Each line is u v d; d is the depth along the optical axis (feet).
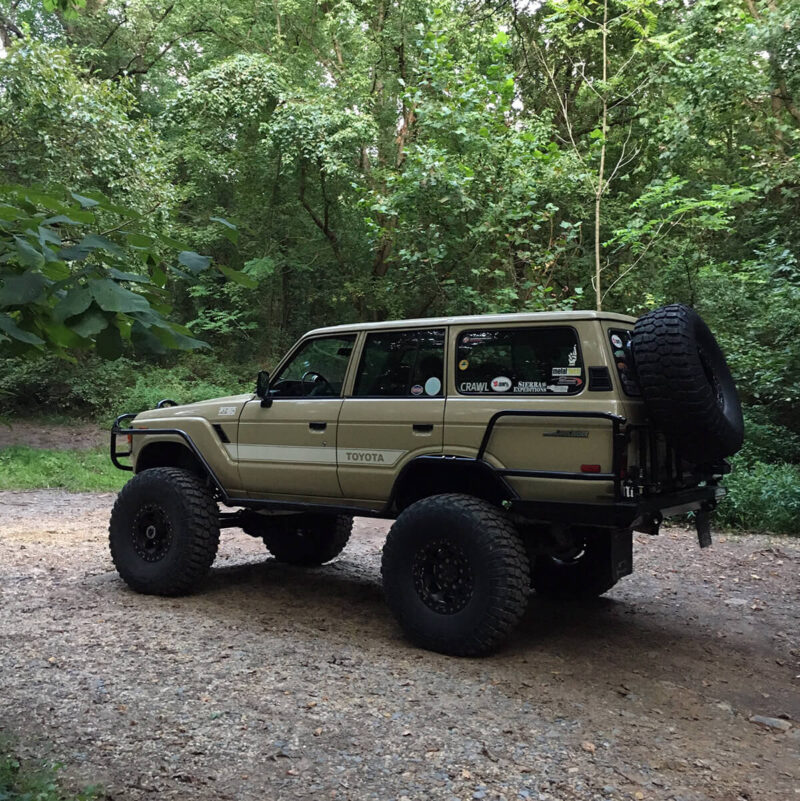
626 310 44.29
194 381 69.00
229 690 13.20
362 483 17.38
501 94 42.80
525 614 18.79
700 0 42.80
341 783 10.13
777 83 40.78
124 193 48.55
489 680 14.02
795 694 14.14
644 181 53.67
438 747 11.23
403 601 15.79
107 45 79.30
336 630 17.03
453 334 16.44
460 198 40.52
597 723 12.31
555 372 14.99
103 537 27.96
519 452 15.07
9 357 7.56
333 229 70.54
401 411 16.71
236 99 59.88
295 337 77.92
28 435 56.24
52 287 7.14
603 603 19.95
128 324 7.30
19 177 48.73
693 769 10.84
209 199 70.59
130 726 11.67
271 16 69.51
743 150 48.01
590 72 56.29
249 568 23.53
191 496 19.29
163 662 14.51
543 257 42.34
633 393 14.88
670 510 15.71
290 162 59.36
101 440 56.18
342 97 61.52
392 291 57.62
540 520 15.23
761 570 23.61
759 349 38.06
